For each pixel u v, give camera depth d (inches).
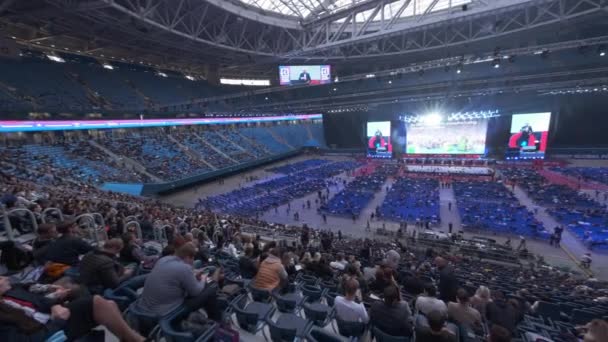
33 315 122.5
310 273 340.5
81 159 1336.1
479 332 192.7
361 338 187.2
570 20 1238.3
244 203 1332.4
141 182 1370.6
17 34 1453.0
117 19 1131.3
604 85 1684.3
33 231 286.7
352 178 1910.7
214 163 1844.2
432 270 453.7
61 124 1355.8
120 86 1918.1
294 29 1557.6
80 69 1797.5
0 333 104.0
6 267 195.9
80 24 1298.0
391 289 171.6
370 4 1267.2
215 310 157.8
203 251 301.4
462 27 1501.0
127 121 1662.2
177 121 1966.0
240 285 230.7
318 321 198.1
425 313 201.9
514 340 185.0
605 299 366.0
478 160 1967.3
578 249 834.8
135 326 138.9
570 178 1573.6
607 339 134.7
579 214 1029.8
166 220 506.3
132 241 246.8
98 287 157.1
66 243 187.0
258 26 1514.5
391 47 1801.2
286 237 690.2
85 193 846.5
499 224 986.7
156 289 137.0
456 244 813.9
